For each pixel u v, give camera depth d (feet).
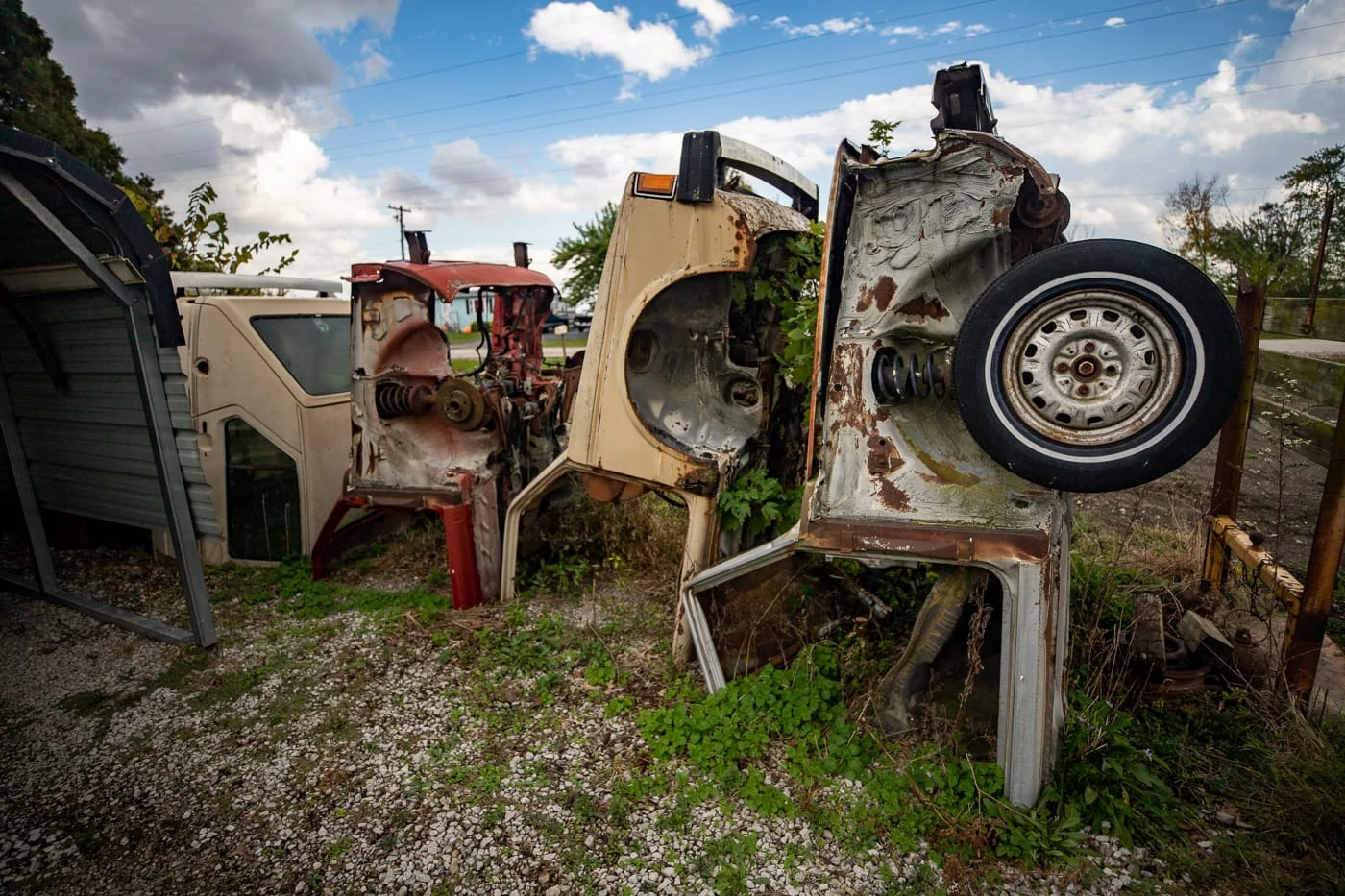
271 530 17.24
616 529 16.47
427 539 18.17
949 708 9.36
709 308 12.88
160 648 13.37
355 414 15.15
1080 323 7.59
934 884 7.52
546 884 7.76
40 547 15.35
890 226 8.78
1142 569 14.17
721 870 7.75
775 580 11.10
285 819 8.89
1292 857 7.67
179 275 18.44
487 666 12.17
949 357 8.69
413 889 7.77
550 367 22.47
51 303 13.28
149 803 9.29
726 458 12.34
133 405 13.38
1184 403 7.35
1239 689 9.97
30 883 8.08
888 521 8.93
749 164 12.94
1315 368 14.55
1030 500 8.43
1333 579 9.55
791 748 9.53
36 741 10.66
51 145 10.02
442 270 13.93
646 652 12.50
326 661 12.69
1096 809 8.30
